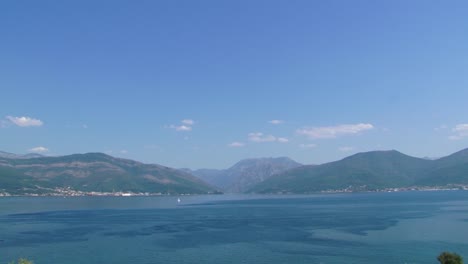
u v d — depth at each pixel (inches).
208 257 4365.2
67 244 5295.3
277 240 5447.8
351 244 5019.7
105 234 6323.8
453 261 2600.9
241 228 6943.9
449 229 6215.6
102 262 4170.8
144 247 5009.8
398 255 4301.2
